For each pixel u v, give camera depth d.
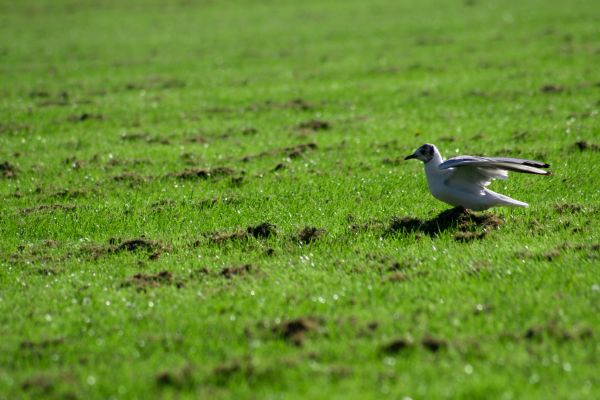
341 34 49.25
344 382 8.29
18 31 56.28
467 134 22.56
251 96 30.58
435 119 25.12
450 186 13.66
